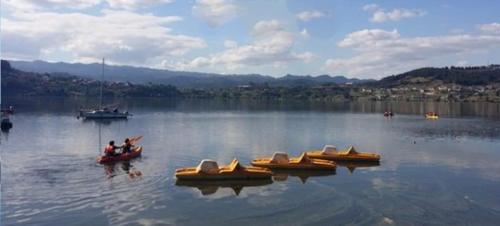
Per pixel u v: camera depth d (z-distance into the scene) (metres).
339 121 113.56
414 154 55.62
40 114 121.12
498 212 30.78
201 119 114.38
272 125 97.12
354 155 48.66
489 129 92.44
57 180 38.00
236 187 36.28
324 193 34.78
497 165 47.81
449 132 85.62
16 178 38.59
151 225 27.72
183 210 30.48
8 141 64.12
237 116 128.62
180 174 37.84
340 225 27.98
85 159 48.38
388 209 31.02
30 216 28.95
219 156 52.19
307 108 191.25
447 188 37.03
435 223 28.53
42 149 56.12
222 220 28.66
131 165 44.97
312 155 48.75
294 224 28.06
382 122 111.81
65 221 28.17
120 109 162.75
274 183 37.62
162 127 89.75
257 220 28.70
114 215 29.33
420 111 169.75
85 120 105.00
